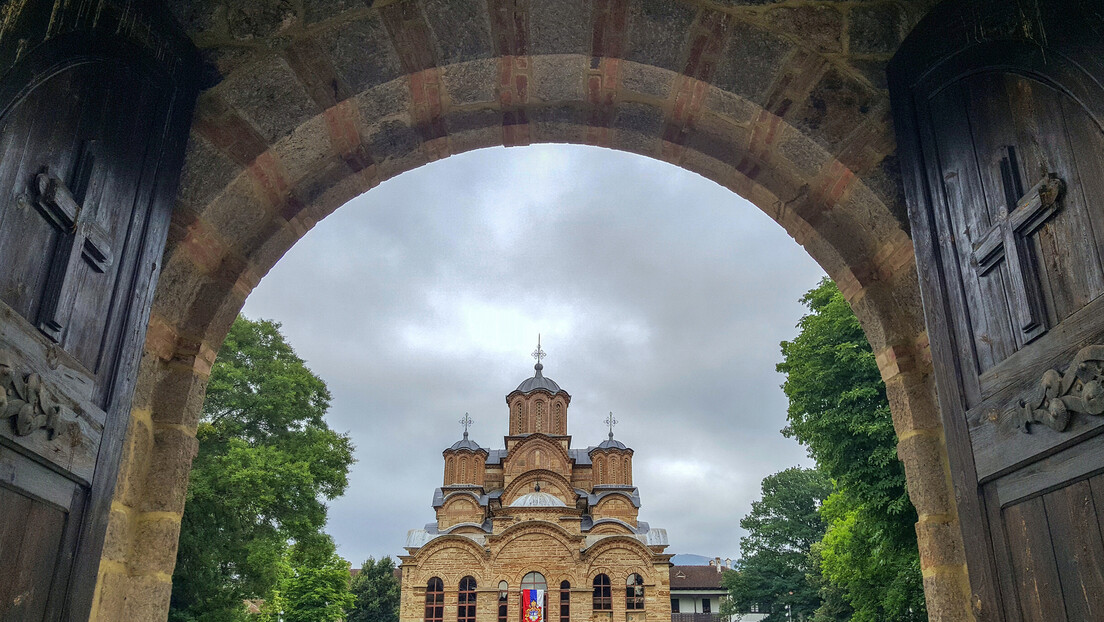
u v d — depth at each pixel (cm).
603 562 3647
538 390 4869
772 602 4325
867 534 1759
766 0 443
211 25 430
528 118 494
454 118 489
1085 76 278
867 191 440
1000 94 328
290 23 436
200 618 1773
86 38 309
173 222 411
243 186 435
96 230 310
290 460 1952
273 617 2894
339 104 443
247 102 431
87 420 299
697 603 5794
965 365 338
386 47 447
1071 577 264
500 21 450
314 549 1952
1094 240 267
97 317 310
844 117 443
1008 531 302
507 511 3912
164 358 424
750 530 4481
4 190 256
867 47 440
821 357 1772
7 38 255
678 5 450
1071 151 283
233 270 453
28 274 268
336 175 480
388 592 4812
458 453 4866
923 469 410
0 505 249
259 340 2197
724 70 451
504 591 3600
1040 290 292
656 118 491
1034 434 286
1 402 242
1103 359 253
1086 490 258
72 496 294
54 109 287
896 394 437
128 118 340
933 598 390
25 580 264
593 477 4825
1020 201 306
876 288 456
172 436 411
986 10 345
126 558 385
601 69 461
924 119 382
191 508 1728
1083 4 282
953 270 351
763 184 488
